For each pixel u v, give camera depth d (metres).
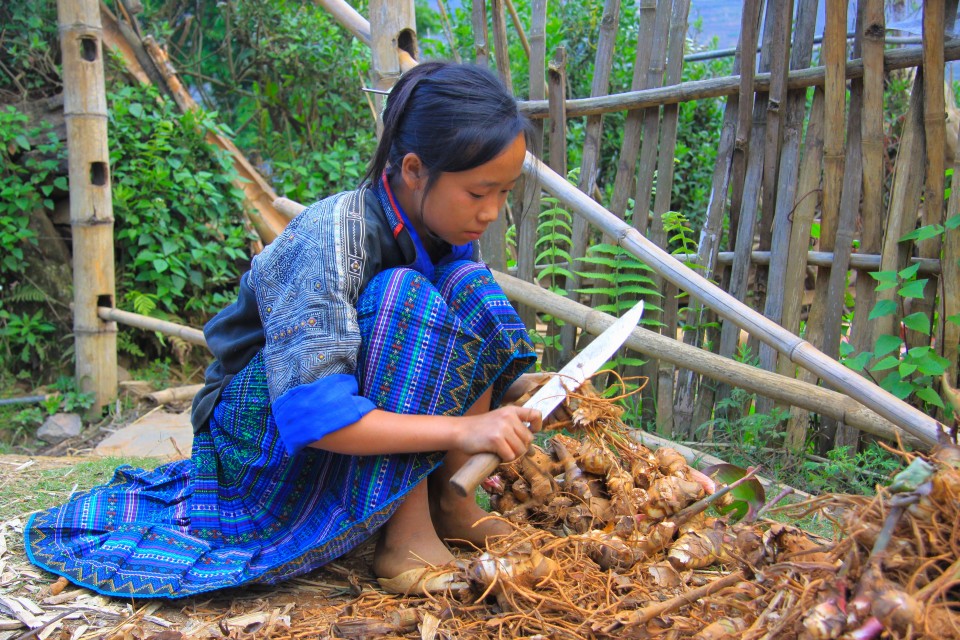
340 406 1.58
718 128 5.87
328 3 3.32
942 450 1.39
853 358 2.61
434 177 1.65
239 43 6.32
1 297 4.57
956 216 2.42
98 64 4.06
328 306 1.64
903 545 1.30
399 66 3.05
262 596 1.78
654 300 3.12
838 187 2.65
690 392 2.99
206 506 1.88
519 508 1.97
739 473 2.08
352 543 1.74
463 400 1.72
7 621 1.65
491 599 1.65
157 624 1.64
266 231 5.32
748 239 2.85
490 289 1.81
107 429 4.09
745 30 2.71
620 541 1.73
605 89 3.13
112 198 4.54
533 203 3.17
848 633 1.21
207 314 5.03
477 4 3.19
